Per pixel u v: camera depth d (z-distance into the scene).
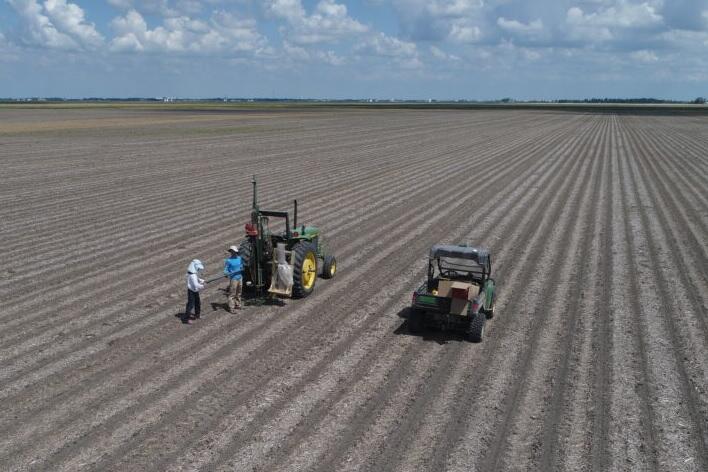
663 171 30.64
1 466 6.45
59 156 35.47
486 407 7.75
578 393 8.12
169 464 6.49
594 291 12.37
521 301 11.78
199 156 36.50
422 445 6.88
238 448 6.78
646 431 7.23
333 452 6.72
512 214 20.12
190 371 8.69
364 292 12.38
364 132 60.09
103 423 7.30
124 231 17.39
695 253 15.36
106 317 10.82
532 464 6.56
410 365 8.96
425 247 15.93
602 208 21.08
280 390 8.14
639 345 9.73
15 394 8.01
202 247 15.67
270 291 11.49
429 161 35.09
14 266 13.97
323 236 17.08
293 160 34.97
